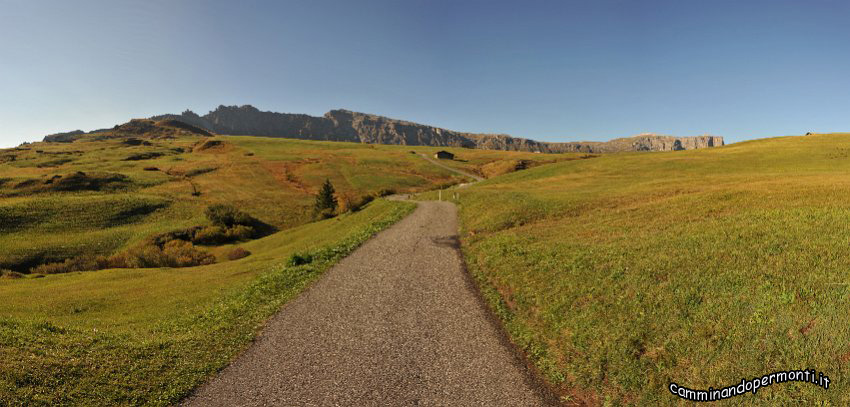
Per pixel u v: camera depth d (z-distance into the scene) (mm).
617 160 82625
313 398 9453
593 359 9867
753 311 9750
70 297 23062
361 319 14234
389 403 9133
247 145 195125
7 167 117312
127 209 76938
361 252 24859
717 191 28453
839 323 8500
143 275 30922
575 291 13594
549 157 184125
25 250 56406
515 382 9773
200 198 91500
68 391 9508
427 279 18609
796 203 20719
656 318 10586
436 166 159125
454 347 11727
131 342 12680
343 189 111750
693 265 13297
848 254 11992
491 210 34094
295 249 40438
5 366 9734
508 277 16953
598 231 21812
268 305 16281
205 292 22156
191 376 10641
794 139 82062
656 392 8258
